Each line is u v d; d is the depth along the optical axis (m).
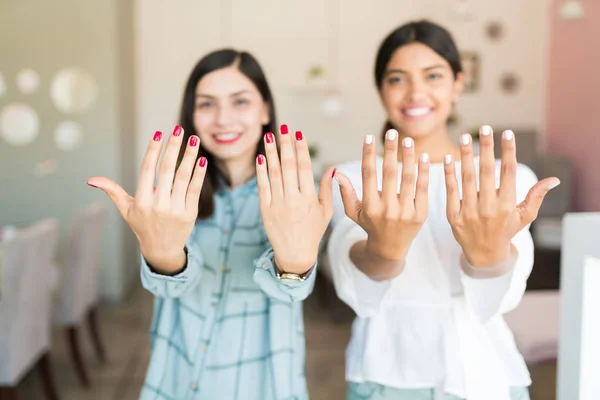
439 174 1.06
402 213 0.79
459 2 5.16
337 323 3.79
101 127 4.25
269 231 0.84
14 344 2.18
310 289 0.95
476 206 0.79
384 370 1.07
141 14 5.16
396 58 1.08
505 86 5.53
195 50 5.22
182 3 5.18
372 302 1.04
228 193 1.23
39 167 4.25
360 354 1.11
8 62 4.17
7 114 4.21
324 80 5.21
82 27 4.17
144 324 3.84
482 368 1.03
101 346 3.16
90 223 2.89
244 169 1.24
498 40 5.50
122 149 4.42
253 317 1.15
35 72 4.19
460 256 0.97
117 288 4.34
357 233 1.04
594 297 1.05
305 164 0.82
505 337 1.07
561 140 5.35
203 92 1.18
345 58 5.37
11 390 2.18
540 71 5.56
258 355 1.14
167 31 5.19
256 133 1.20
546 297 2.35
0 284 2.08
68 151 4.26
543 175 5.00
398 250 0.84
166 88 5.23
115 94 4.22
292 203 0.82
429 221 1.06
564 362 1.13
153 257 0.88
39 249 2.37
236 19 5.25
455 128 5.51
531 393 2.03
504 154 0.76
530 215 0.78
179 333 1.17
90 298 3.01
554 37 5.41
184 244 0.87
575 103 5.12
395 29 1.11
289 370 1.12
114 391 2.81
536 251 4.15
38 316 2.42
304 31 5.32
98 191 4.29
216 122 1.17
